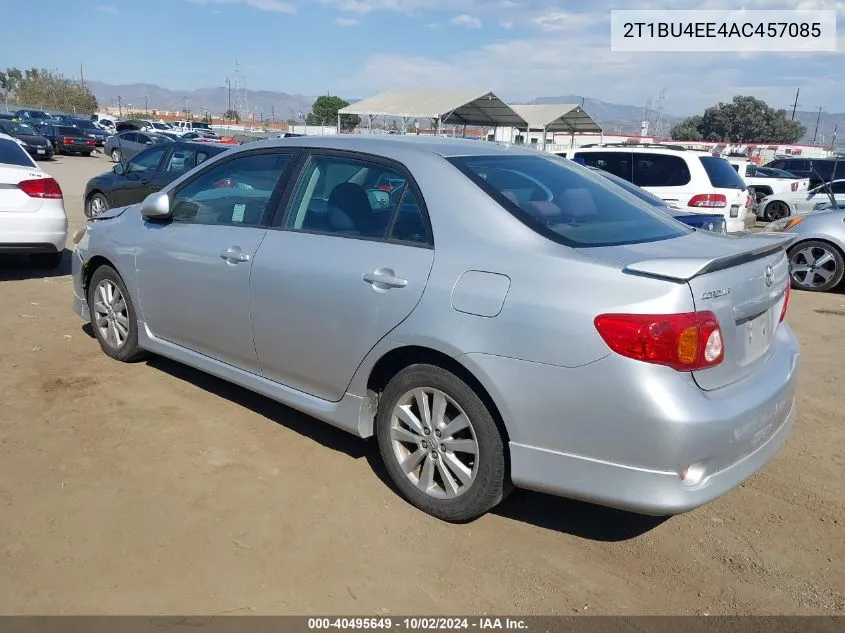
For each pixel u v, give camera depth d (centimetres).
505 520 350
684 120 8000
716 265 287
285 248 390
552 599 294
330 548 319
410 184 355
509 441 309
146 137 2797
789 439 457
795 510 369
